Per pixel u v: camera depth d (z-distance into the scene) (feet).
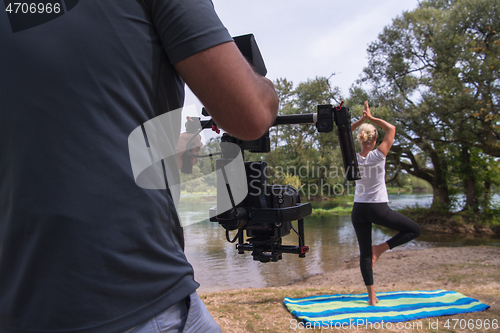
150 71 2.28
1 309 2.15
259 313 11.32
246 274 25.02
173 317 2.34
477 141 56.24
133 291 2.12
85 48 2.06
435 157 62.28
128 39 2.17
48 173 2.00
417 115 55.26
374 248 11.55
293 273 25.25
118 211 2.08
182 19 2.20
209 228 49.75
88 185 2.02
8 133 2.08
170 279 2.31
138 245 2.15
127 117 2.17
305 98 97.04
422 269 21.49
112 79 2.11
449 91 54.65
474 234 51.01
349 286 18.83
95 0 2.13
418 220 59.47
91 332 1.99
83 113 2.03
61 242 1.97
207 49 2.20
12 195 2.06
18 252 2.08
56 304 1.97
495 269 18.97
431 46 59.72
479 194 58.65
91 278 1.99
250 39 3.96
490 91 51.26
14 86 2.05
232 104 2.31
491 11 52.24
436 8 67.05
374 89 66.80
